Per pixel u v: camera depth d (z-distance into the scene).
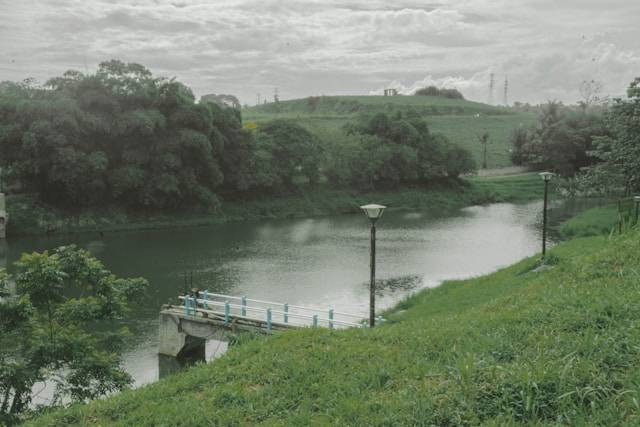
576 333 9.11
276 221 63.97
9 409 14.32
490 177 93.94
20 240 48.97
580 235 44.62
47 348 14.35
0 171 52.41
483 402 7.45
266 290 33.25
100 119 54.69
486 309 13.20
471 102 189.75
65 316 15.54
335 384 9.15
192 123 59.97
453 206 76.75
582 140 86.88
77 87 55.50
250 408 8.74
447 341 10.25
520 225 57.94
